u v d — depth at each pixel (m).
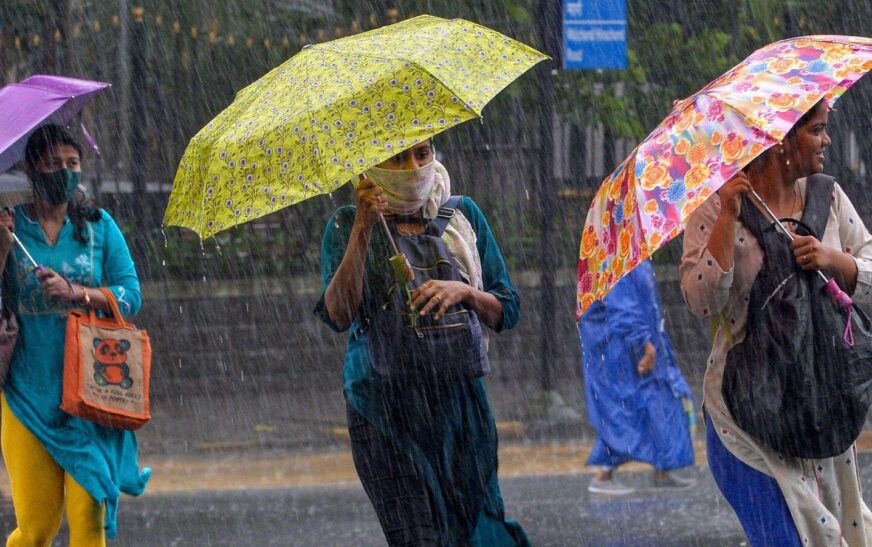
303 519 23.67
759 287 12.98
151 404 34.91
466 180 37.78
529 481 27.05
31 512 16.12
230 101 36.84
